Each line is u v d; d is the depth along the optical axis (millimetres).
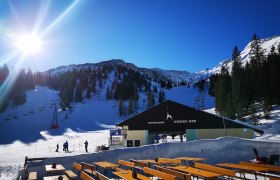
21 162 26109
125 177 9969
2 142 72250
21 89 146750
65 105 142375
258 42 93812
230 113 74438
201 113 38188
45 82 196250
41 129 101000
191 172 10688
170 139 56281
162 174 10031
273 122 53344
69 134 83812
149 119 38344
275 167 11156
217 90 90062
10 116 119312
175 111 38375
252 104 67875
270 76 71938
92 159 16016
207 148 17500
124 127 38312
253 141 17406
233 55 129375
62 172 13984
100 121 122000
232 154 17281
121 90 178750
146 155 16938
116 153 16609
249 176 13203
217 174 10102
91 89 190000
